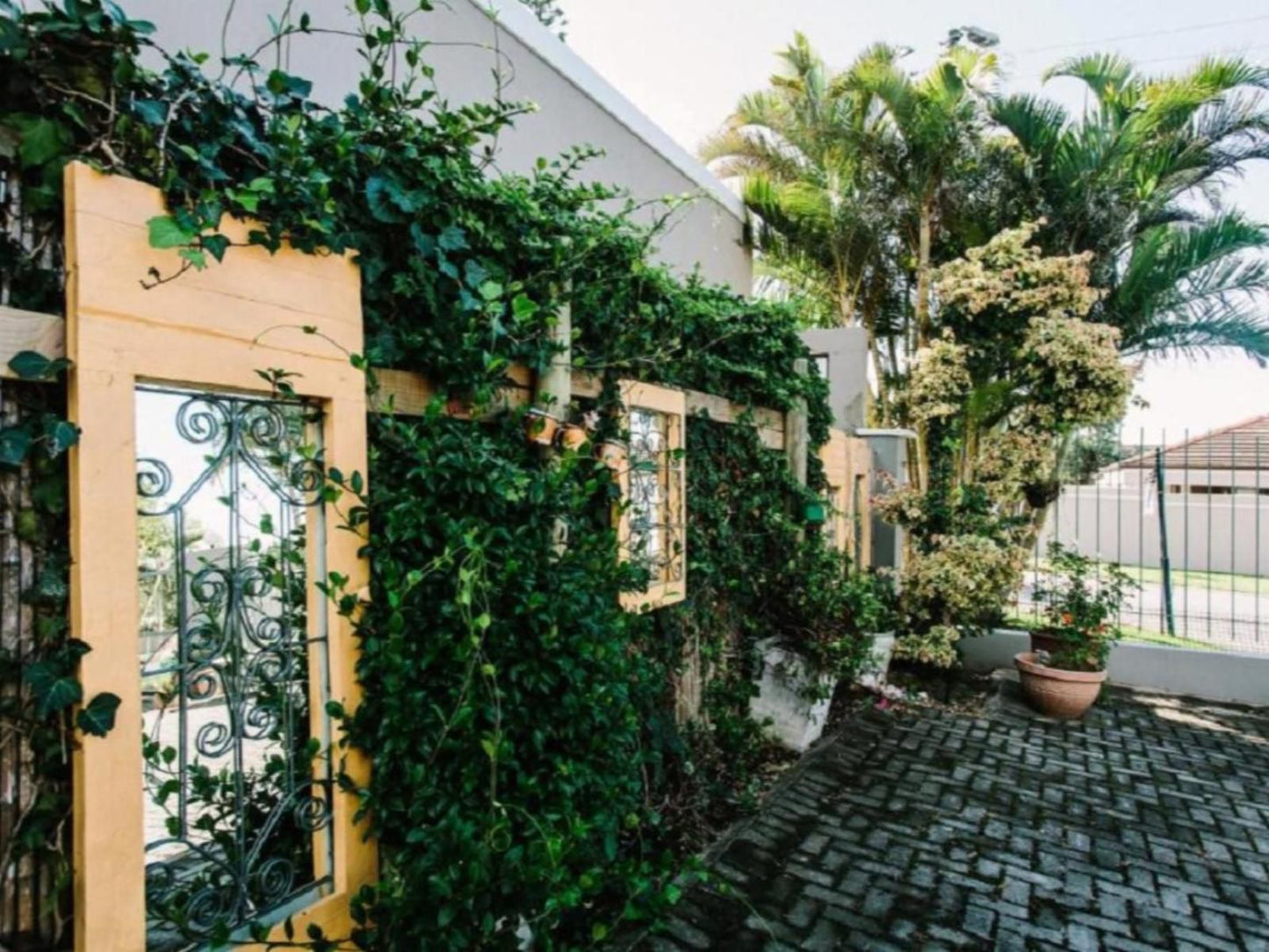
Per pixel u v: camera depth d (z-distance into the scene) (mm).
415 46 2096
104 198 1492
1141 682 6367
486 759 2004
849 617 4707
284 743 1957
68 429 1419
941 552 6258
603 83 5625
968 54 7551
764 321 4438
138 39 1548
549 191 2760
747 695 4344
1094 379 6277
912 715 5500
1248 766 4586
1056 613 5906
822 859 3309
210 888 1783
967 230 7699
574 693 2217
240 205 1722
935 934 2791
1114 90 7090
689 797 3568
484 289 2205
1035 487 7211
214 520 1786
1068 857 3402
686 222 7004
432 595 2117
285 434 1948
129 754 1520
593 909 2711
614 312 3094
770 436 4730
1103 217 7238
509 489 2201
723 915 2842
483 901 1726
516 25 4680
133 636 1531
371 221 2096
